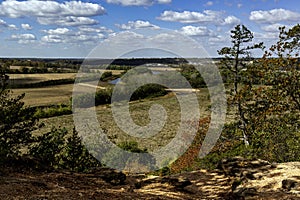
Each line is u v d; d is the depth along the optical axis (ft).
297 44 39.50
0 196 15.55
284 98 40.22
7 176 19.21
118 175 23.13
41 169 22.52
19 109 23.24
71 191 18.19
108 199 17.78
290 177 22.26
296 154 38.04
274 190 20.59
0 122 22.07
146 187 22.75
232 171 25.39
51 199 16.11
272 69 40.63
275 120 42.04
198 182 24.18
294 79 39.14
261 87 42.86
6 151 21.25
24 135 23.40
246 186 21.93
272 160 37.91
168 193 21.36
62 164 28.76
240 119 59.67
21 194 16.29
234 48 67.62
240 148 48.85
